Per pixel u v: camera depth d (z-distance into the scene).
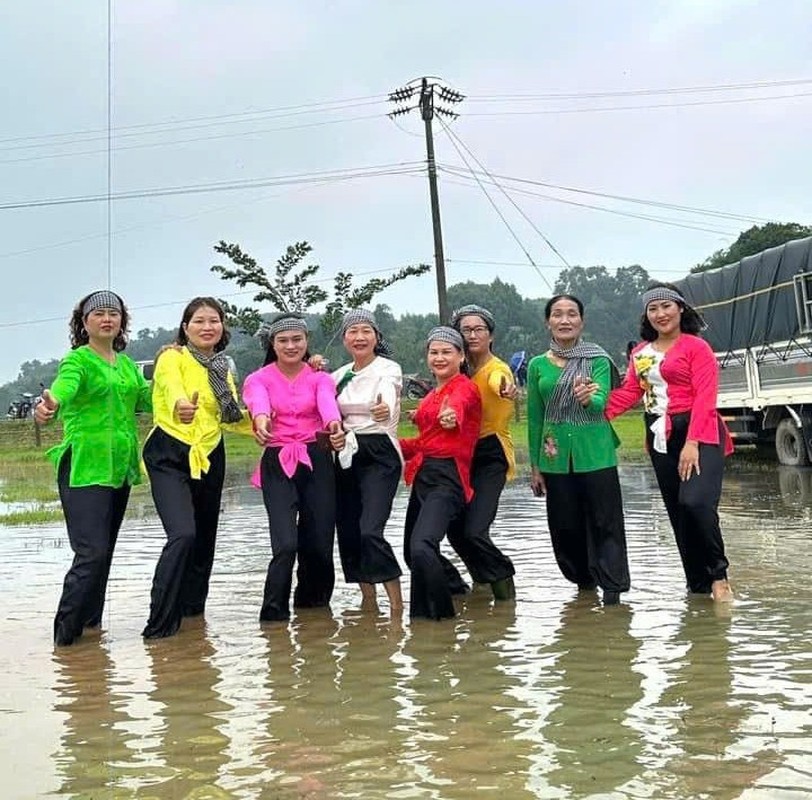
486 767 3.48
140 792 3.35
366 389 6.38
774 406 16.73
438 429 6.20
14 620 6.22
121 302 6.01
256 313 35.94
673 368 6.26
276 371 6.30
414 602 5.96
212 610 6.37
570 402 6.29
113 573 7.85
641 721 3.91
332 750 3.69
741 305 17.33
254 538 9.87
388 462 6.34
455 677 4.61
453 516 6.12
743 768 3.40
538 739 3.74
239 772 3.50
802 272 15.59
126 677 4.81
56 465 5.92
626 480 15.19
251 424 6.20
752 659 4.73
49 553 9.21
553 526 6.51
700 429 6.09
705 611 5.80
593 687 4.38
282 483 6.15
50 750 3.78
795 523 9.34
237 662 5.02
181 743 3.82
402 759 3.58
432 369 6.22
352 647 5.27
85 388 5.77
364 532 6.17
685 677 4.48
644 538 8.88
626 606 6.03
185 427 5.96
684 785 3.27
